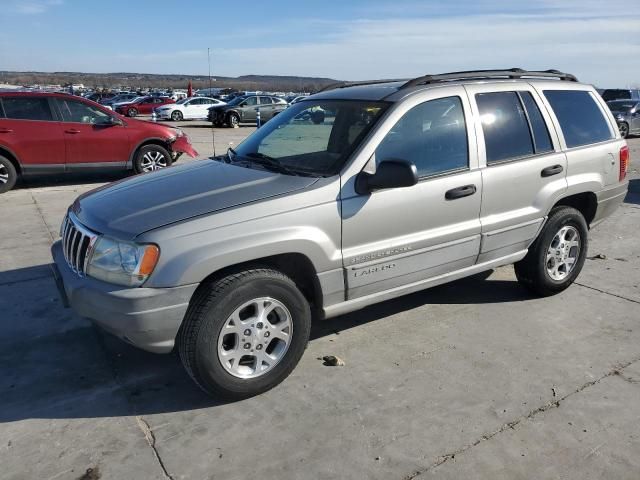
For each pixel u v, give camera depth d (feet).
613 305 15.49
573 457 9.32
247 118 94.53
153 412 10.63
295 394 11.17
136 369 12.21
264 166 12.52
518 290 16.51
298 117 14.11
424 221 12.43
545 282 15.48
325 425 10.18
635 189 33.17
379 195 11.67
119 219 10.50
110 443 9.72
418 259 12.60
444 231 12.82
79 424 10.26
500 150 13.76
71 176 36.96
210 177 12.05
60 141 32.22
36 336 13.75
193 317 10.09
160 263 9.77
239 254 10.19
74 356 12.79
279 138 13.84
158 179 12.53
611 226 24.38
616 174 16.53
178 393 11.28
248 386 10.82
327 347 13.12
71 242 11.48
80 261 10.87
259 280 10.50
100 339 13.58
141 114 122.72
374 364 12.32
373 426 10.13
